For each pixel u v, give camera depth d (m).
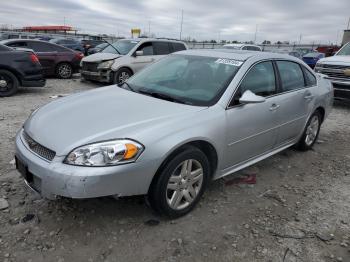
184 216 3.33
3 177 3.90
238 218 3.37
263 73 4.13
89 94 3.96
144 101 3.56
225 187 4.02
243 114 3.67
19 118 6.50
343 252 2.96
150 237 2.99
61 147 2.79
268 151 4.42
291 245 3.01
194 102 3.53
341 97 9.51
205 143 3.32
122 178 2.75
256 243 3.01
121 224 3.14
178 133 3.02
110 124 2.99
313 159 5.16
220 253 2.86
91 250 2.79
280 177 4.43
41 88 10.40
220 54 4.27
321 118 5.63
